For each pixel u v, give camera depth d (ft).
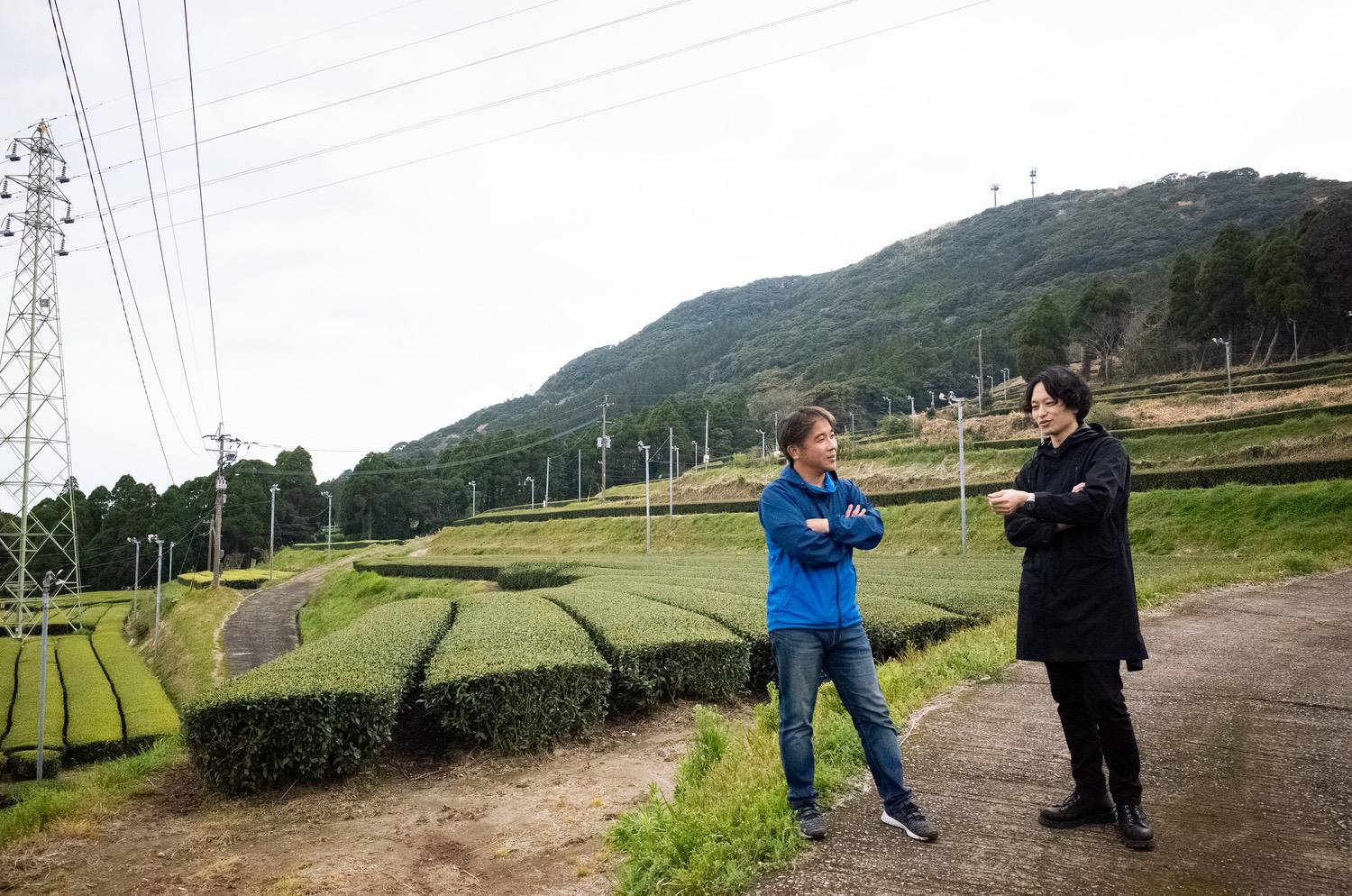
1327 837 11.64
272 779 24.13
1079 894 10.39
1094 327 268.82
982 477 150.10
